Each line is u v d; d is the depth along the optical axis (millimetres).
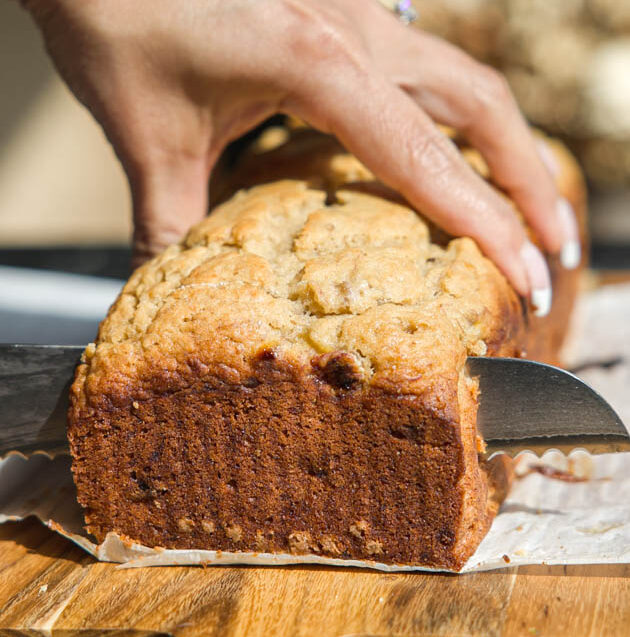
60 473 448
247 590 391
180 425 397
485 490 412
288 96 448
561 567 395
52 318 605
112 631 377
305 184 463
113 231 1060
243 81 445
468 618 374
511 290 439
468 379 405
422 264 422
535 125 988
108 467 402
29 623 381
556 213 492
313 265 406
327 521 396
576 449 406
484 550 398
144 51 447
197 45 442
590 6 937
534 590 385
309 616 378
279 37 440
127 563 406
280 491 397
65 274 715
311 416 391
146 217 466
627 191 1029
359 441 389
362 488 392
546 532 409
